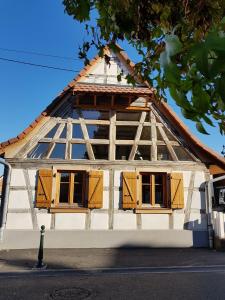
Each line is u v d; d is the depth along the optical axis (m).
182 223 11.41
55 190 11.26
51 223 10.98
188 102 0.82
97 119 12.26
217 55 0.65
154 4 1.27
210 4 1.07
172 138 12.20
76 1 1.40
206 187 11.71
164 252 10.23
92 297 5.71
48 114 11.97
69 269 7.80
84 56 1.63
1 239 10.59
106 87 11.95
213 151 11.85
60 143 11.74
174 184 11.60
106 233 11.05
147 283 6.60
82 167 11.52
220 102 0.84
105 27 1.45
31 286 6.44
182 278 6.97
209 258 9.20
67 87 12.13
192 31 1.11
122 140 12.04
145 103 12.41
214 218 11.30
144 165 11.76
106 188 11.43
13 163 11.30
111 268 7.92
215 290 6.04
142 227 11.24
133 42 1.50
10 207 10.93
